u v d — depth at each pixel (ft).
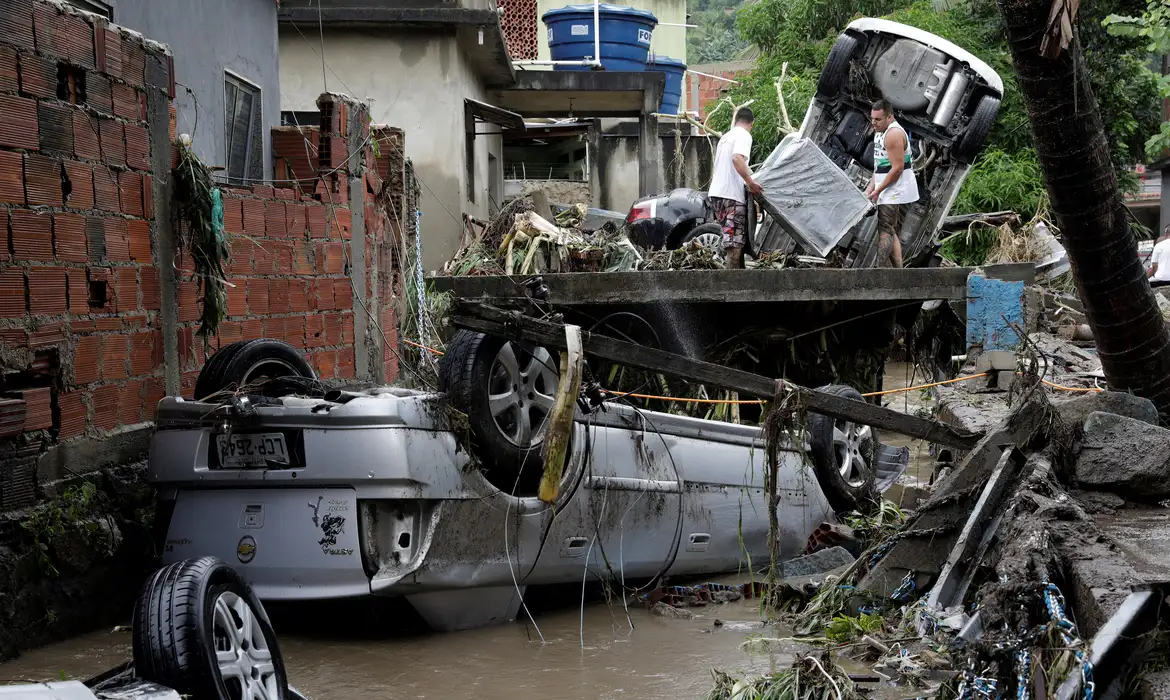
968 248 52.34
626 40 82.89
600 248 41.91
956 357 40.27
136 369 21.36
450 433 19.03
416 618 19.90
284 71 55.21
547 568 20.75
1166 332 25.40
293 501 18.49
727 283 36.81
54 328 18.70
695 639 19.70
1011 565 15.46
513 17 98.99
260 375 21.26
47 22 18.70
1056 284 49.21
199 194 23.20
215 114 34.09
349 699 16.16
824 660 15.98
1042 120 22.57
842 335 41.57
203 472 18.92
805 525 27.25
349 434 18.08
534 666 17.88
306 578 18.37
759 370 40.86
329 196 31.48
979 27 85.40
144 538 20.58
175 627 12.04
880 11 94.22
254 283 27.14
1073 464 20.77
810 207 41.55
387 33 55.16
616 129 82.12
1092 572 14.79
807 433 27.71
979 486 20.76
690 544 23.86
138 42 21.67
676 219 57.62
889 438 44.75
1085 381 32.27
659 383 36.81
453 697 16.26
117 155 20.80
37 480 18.07
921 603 18.88
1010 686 13.06
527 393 21.17
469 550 19.16
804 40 96.22
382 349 35.81
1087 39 82.94
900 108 45.50
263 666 13.46
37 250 18.34
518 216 42.73
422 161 55.52
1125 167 91.66
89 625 18.98
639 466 22.68
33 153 18.30
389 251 38.11
